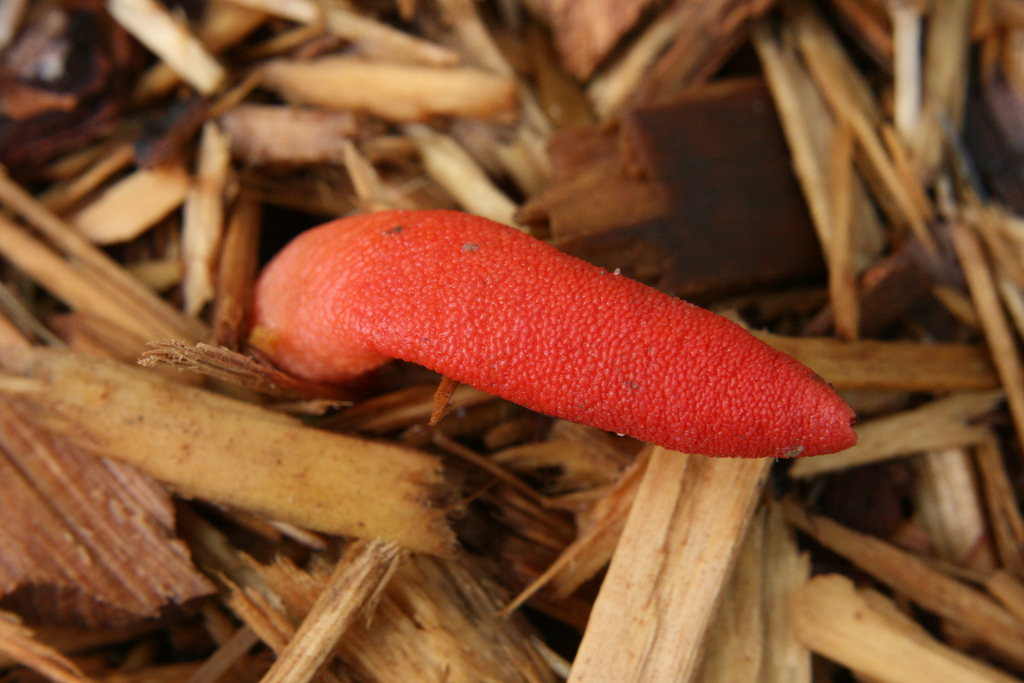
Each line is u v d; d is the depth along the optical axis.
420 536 0.19
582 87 0.22
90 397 0.19
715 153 0.21
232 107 0.21
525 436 0.20
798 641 0.19
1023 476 0.20
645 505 0.19
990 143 0.21
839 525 0.20
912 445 0.20
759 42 0.21
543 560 0.20
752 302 0.21
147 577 0.19
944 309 0.21
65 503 0.19
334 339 0.18
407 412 0.20
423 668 0.19
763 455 0.17
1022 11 0.21
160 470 0.19
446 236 0.18
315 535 0.19
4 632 0.19
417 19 0.22
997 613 0.20
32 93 0.20
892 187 0.21
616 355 0.17
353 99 0.21
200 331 0.20
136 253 0.21
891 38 0.21
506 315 0.17
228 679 0.19
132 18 0.21
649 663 0.18
